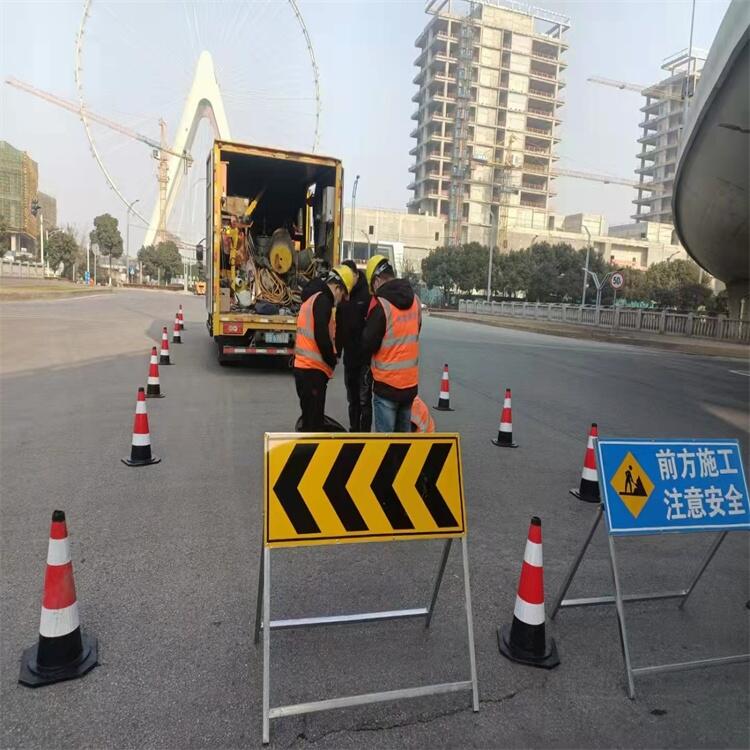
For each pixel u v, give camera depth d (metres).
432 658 3.01
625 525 2.98
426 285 79.19
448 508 2.81
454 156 121.56
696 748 2.48
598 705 2.72
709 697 2.81
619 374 13.90
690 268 66.81
